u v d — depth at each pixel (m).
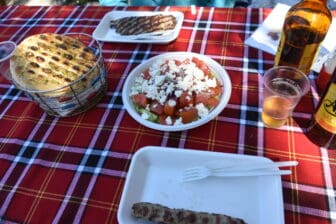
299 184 0.56
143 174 0.59
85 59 0.71
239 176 0.56
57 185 0.60
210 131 0.67
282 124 0.65
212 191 0.56
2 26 1.08
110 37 0.95
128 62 0.87
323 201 0.53
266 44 0.85
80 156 0.65
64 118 0.73
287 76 0.67
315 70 0.75
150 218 0.48
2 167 0.65
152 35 0.92
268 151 0.62
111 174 0.61
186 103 0.67
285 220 0.51
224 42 0.89
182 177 0.58
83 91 0.69
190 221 0.46
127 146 0.66
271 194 0.53
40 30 1.04
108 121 0.72
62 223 0.54
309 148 0.61
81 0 2.38
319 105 0.58
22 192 0.60
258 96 0.73
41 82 0.66
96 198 0.58
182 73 0.71
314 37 0.66
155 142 0.66
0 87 0.84
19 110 0.77
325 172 0.57
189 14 1.01
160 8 1.06
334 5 1.33
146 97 0.68
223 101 0.67
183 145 0.65
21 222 0.55
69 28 1.03
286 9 0.96
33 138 0.70
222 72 0.73
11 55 0.70
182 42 0.92
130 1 1.46
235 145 0.64
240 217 0.52
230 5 1.50
